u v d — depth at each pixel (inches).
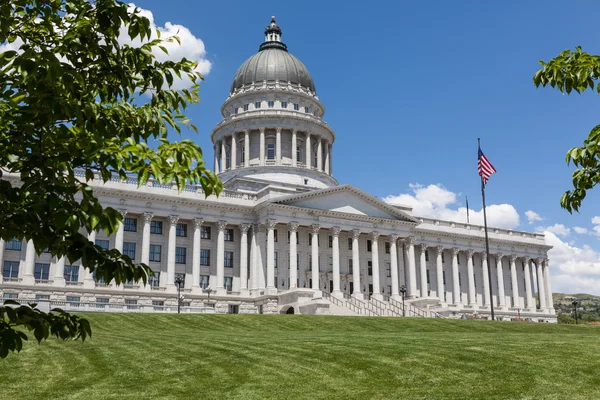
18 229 371.2
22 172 397.7
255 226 3695.9
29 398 866.1
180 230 3577.8
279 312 3462.1
